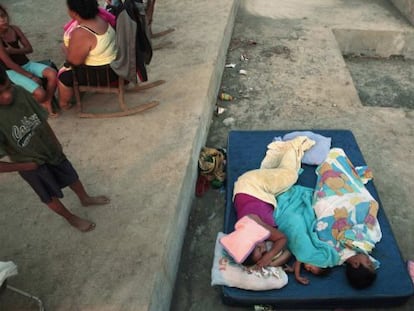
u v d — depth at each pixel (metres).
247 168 3.78
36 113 2.35
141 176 3.30
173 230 2.97
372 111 4.74
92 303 2.42
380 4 7.39
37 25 5.54
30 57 4.79
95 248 2.74
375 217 3.20
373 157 4.11
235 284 2.84
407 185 3.81
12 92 2.17
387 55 6.64
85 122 3.92
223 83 5.39
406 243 3.32
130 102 4.16
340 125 4.54
